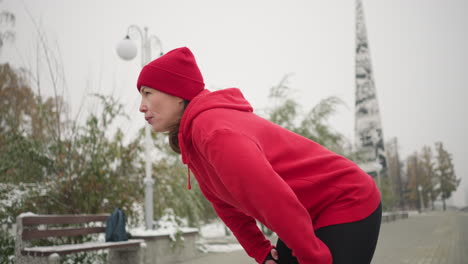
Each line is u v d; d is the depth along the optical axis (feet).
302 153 4.25
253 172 3.38
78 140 18.92
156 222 21.59
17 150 17.56
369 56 169.68
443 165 241.76
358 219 4.04
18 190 17.48
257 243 5.40
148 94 4.50
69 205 18.76
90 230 16.89
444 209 237.25
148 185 20.94
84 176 18.78
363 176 4.37
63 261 16.42
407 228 47.21
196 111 4.00
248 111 4.39
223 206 5.38
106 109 19.72
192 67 4.50
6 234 17.26
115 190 20.06
